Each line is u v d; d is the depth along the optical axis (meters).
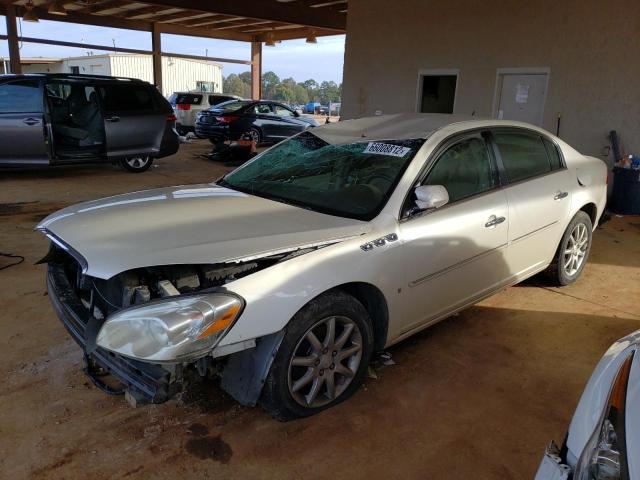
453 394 3.19
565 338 3.94
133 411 2.94
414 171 3.30
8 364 3.33
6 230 6.20
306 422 2.89
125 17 20.59
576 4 8.69
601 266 5.59
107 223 2.92
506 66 9.76
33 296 4.32
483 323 4.16
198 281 2.64
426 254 3.24
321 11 15.84
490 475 2.55
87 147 9.55
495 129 3.97
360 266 2.88
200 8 13.38
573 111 8.98
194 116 18.36
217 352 2.42
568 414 3.04
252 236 2.72
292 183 3.62
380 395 3.16
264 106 15.68
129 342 2.36
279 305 2.58
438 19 10.66
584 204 4.73
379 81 12.03
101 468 2.50
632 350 1.83
